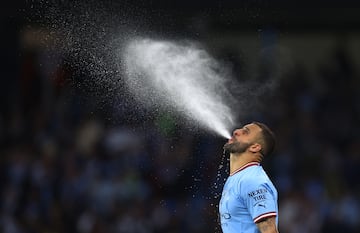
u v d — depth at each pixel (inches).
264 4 1585.9
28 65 1886.1
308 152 1819.6
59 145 1779.0
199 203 1598.2
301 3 1782.7
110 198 1660.9
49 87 1833.2
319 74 2095.2
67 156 1744.6
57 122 1824.6
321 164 1788.9
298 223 1653.5
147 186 1668.3
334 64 2122.3
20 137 1813.5
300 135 1855.3
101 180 1691.7
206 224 1584.6
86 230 1611.7
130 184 1672.0
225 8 1542.8
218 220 863.7
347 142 1888.5
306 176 1759.4
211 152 1585.9
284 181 1720.0
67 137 1796.3
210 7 1525.6
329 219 1673.2
